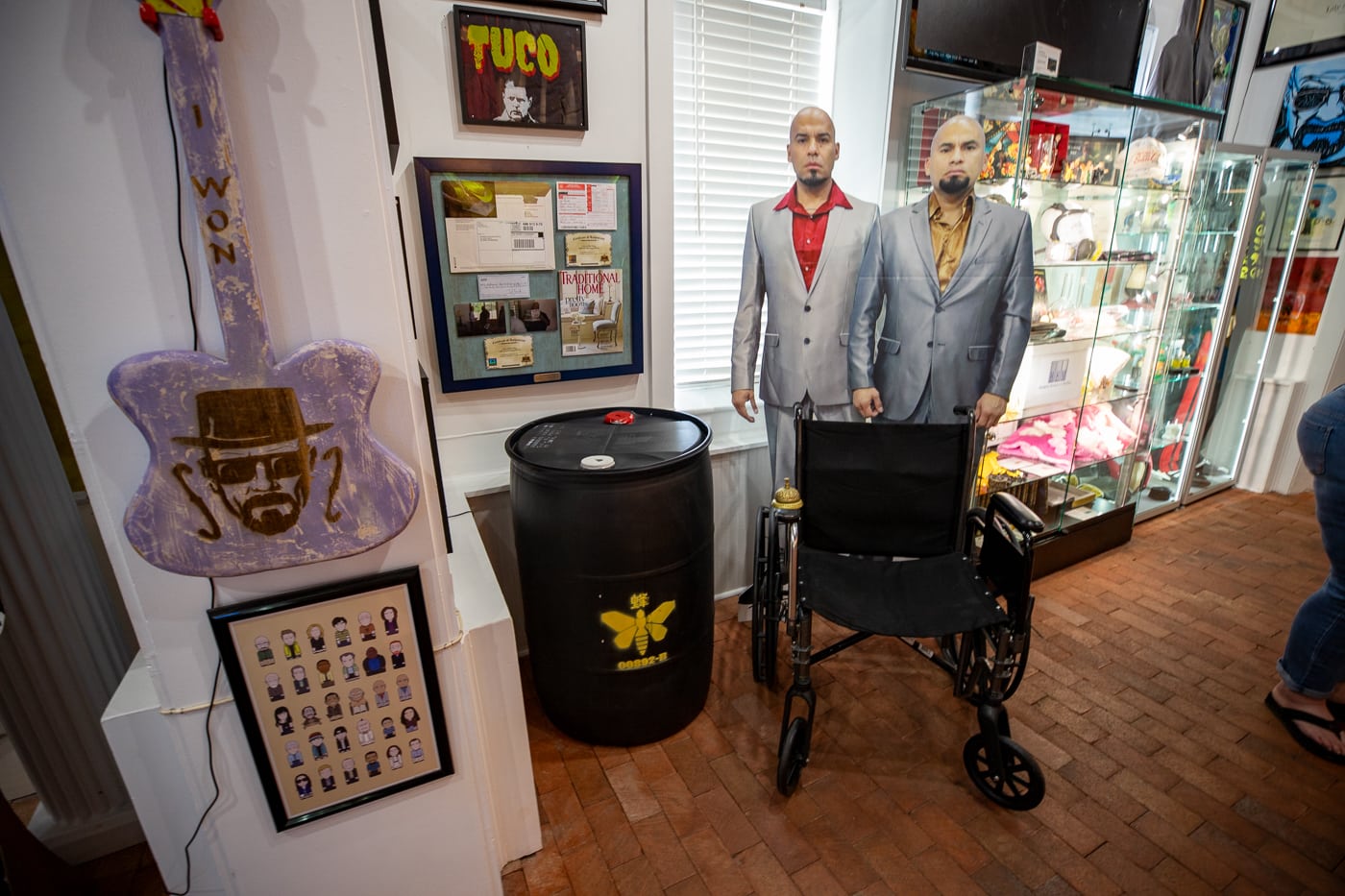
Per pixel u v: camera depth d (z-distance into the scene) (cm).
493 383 179
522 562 157
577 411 182
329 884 110
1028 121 179
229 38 70
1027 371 219
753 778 157
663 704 164
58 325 72
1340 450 149
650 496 144
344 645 96
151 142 70
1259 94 304
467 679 110
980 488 222
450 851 118
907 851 136
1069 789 152
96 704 131
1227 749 164
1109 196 218
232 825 100
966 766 153
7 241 68
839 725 174
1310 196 297
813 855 136
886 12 193
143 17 64
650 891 129
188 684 91
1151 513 304
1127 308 244
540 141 166
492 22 151
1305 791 151
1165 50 263
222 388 77
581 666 157
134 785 99
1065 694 184
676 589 155
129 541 79
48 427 121
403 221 152
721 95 201
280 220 78
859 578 167
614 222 179
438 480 135
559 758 164
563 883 131
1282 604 230
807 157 185
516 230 168
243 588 89
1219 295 283
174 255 74
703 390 226
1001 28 209
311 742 99
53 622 123
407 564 99
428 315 167
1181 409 301
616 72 170
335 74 76
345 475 86
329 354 80
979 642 156
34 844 117
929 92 205
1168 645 207
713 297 219
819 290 198
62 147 67
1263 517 305
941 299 193
